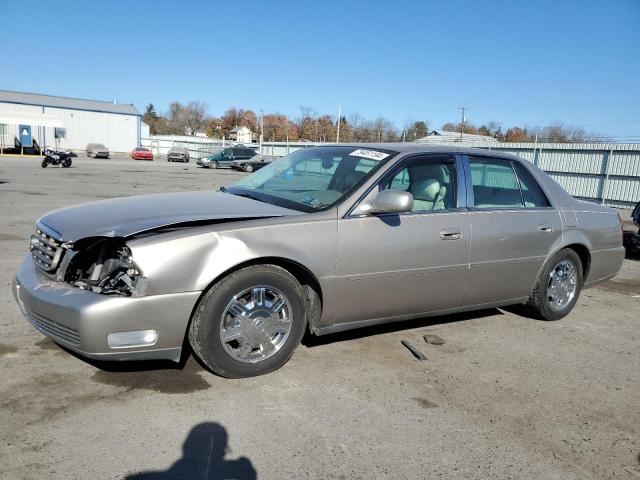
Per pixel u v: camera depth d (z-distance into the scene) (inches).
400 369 147.3
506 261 175.3
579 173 900.0
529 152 981.8
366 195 147.9
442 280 161.5
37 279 129.6
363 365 148.3
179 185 834.8
